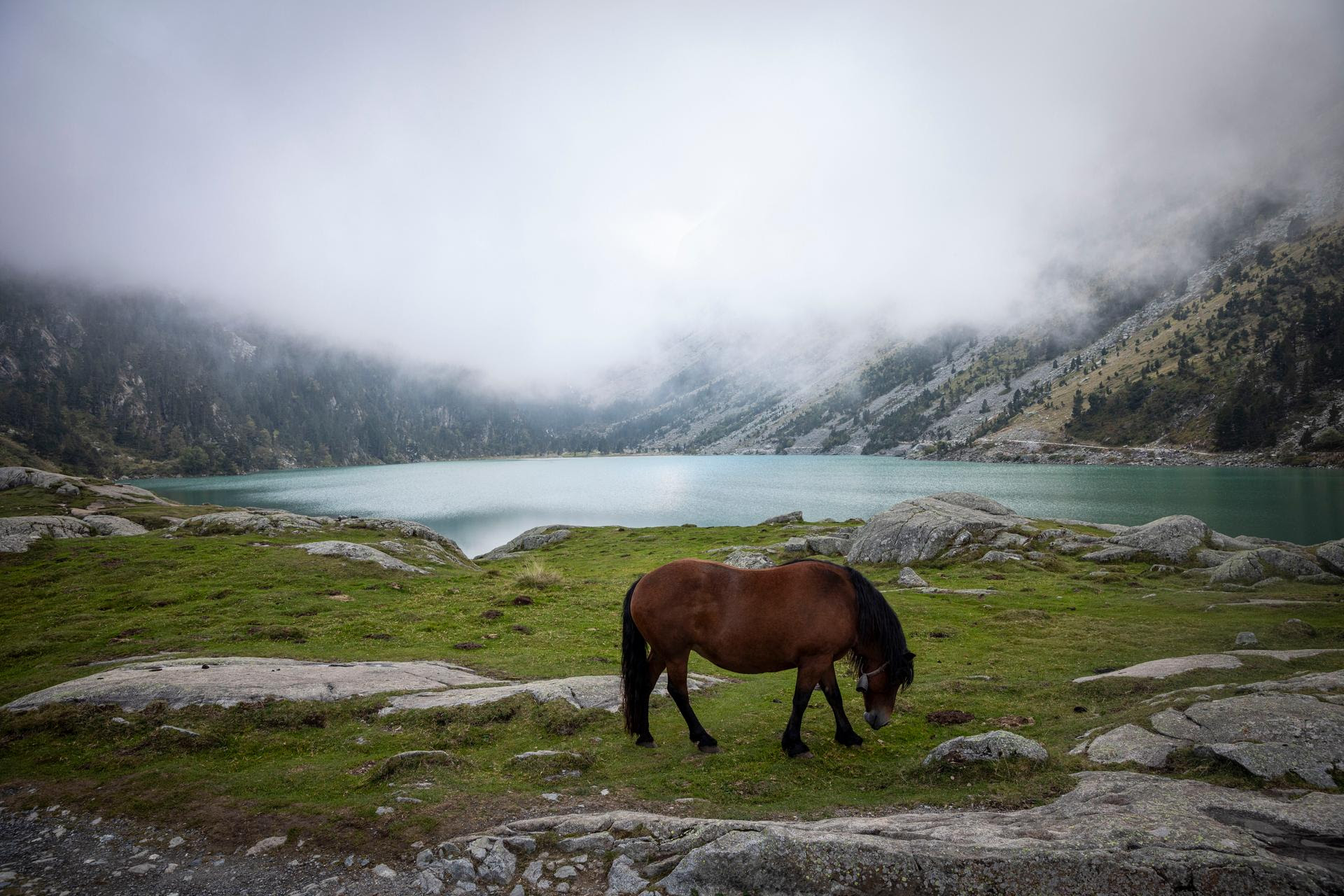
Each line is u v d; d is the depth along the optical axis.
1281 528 89.25
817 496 161.88
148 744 12.07
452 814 9.30
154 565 34.03
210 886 7.90
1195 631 21.44
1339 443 183.62
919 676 18.20
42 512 53.31
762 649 11.36
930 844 7.15
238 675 15.34
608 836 8.30
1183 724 10.30
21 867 8.47
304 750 12.20
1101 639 21.14
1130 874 6.47
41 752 11.99
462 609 27.14
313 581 31.53
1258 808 7.48
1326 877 6.22
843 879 6.84
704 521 123.25
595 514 139.88
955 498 53.59
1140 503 120.69
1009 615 25.47
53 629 23.53
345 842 8.64
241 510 51.25
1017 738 10.41
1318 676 11.40
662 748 12.17
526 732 13.05
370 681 15.61
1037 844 6.94
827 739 12.45
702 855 7.27
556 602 28.75
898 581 35.38
